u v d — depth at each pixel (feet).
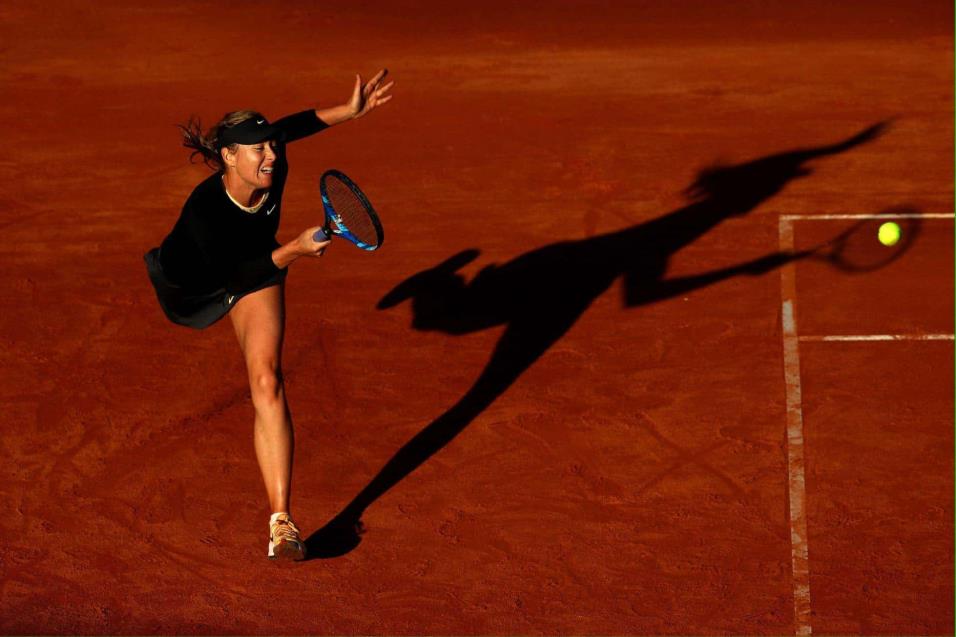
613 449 85.51
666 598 72.28
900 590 72.23
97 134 141.90
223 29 177.68
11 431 88.33
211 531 78.64
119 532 78.54
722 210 120.06
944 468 82.58
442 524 78.89
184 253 73.77
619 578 73.97
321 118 79.61
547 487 81.92
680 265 110.01
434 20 179.83
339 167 131.54
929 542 75.87
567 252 112.98
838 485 81.20
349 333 100.73
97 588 73.92
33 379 94.68
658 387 92.43
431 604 72.54
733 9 179.73
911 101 144.77
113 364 96.58
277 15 183.32
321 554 76.69
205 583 74.43
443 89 153.38
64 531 78.59
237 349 98.17
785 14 176.86
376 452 85.97
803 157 131.03
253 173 69.31
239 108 150.00
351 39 173.06
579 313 102.78
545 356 96.89
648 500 80.43
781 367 94.38
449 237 116.37
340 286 107.96
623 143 136.05
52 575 74.90
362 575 74.95
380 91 80.07
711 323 100.73
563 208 121.49
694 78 154.20
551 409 90.12
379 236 69.31
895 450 84.53
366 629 70.69
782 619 70.38
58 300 106.22
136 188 127.95
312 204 123.24
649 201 122.42
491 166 131.13
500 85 154.10
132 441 87.25
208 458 85.40
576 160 132.05
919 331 98.68
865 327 99.50
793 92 148.66
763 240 114.01
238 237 72.43
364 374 95.14
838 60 158.51
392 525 79.00
